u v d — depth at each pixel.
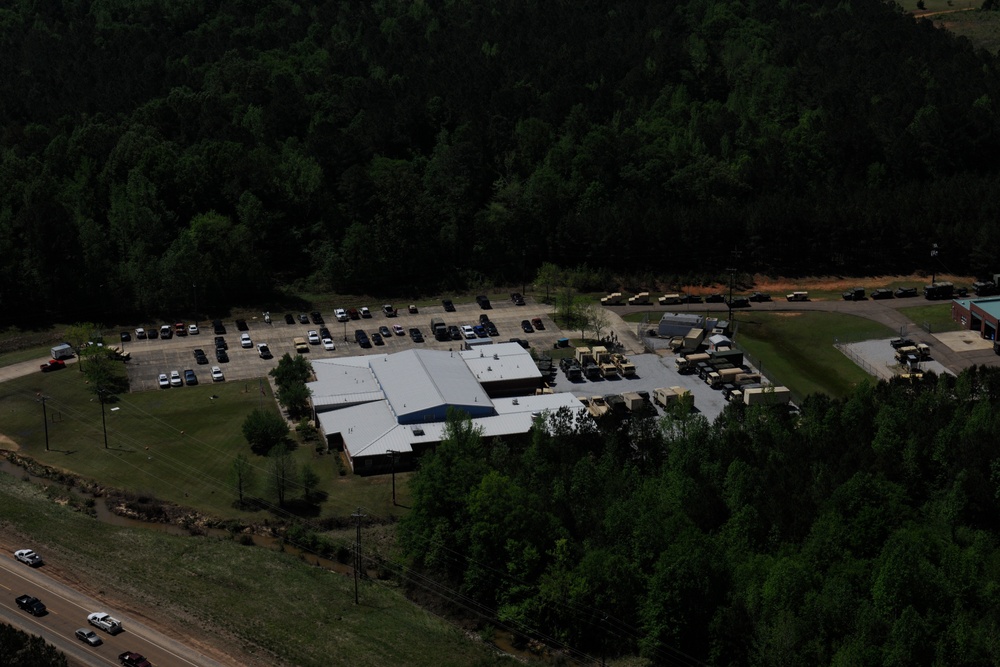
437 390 182.62
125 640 124.50
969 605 126.25
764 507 141.00
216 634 126.50
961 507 141.62
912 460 151.75
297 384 188.00
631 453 159.38
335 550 147.38
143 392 196.50
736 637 120.88
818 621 119.31
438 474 145.25
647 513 136.12
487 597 136.75
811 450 156.00
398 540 145.75
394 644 126.31
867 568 130.25
